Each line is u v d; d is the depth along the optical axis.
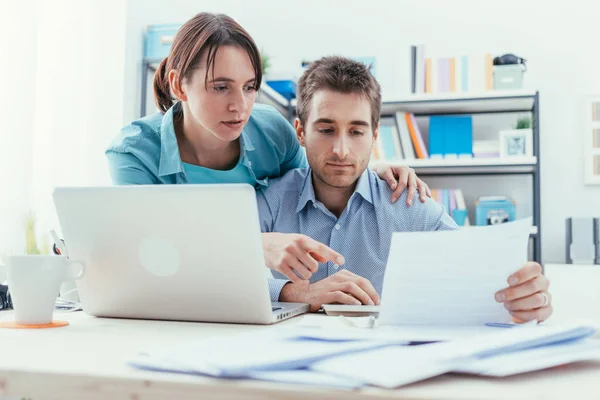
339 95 1.33
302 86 1.44
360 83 1.35
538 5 3.19
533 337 0.50
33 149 1.96
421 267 0.72
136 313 0.84
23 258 0.74
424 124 3.16
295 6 3.45
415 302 0.74
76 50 2.20
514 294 0.75
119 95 2.51
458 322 0.75
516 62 2.87
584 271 2.37
